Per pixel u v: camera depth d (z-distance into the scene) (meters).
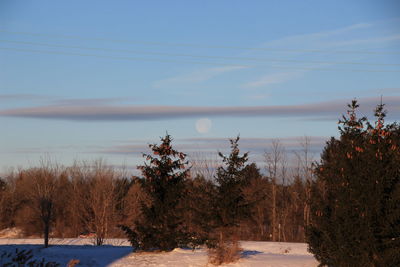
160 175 28.31
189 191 27.61
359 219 17.27
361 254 17.42
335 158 18.84
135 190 55.28
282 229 58.69
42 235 59.84
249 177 25.69
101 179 53.81
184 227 27.97
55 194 57.66
